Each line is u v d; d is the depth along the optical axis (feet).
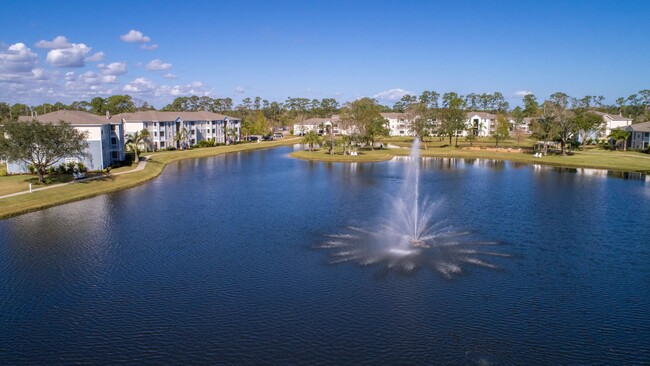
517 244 144.36
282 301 103.35
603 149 480.23
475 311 98.78
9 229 161.07
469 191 240.12
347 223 170.40
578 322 94.38
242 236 153.07
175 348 85.10
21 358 82.12
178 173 313.73
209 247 141.38
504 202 209.56
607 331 90.94
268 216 181.68
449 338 87.97
